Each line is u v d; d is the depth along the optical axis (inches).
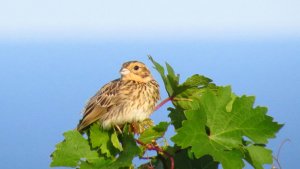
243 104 250.7
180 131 237.0
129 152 251.3
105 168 249.4
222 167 233.8
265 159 247.6
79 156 255.3
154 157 265.7
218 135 250.8
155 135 261.6
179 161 270.5
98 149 256.1
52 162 251.8
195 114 241.8
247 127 250.4
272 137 247.8
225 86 254.5
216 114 251.8
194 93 279.6
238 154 237.3
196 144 239.1
